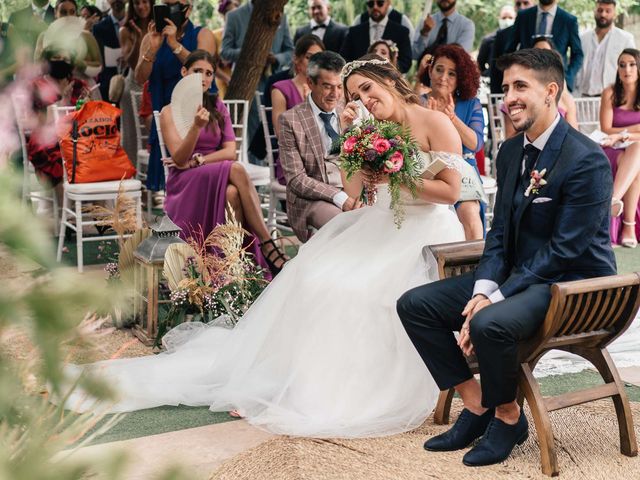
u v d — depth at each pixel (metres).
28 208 0.47
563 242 2.83
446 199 3.45
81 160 5.45
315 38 5.79
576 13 15.60
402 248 3.47
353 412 3.22
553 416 3.30
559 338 2.82
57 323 0.44
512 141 3.06
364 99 3.54
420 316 2.95
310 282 3.42
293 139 4.95
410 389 3.23
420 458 2.89
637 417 3.27
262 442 3.05
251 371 3.52
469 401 2.99
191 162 5.17
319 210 4.79
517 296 2.79
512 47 8.56
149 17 7.26
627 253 6.31
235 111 6.37
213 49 7.16
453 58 4.96
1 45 0.54
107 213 4.88
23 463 0.50
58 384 0.45
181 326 4.08
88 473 0.58
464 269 3.31
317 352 3.32
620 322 2.91
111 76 7.96
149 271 4.17
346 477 2.73
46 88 0.57
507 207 3.00
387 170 3.28
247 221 5.11
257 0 6.92
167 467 0.57
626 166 6.45
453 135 3.50
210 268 4.31
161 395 3.45
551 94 2.90
